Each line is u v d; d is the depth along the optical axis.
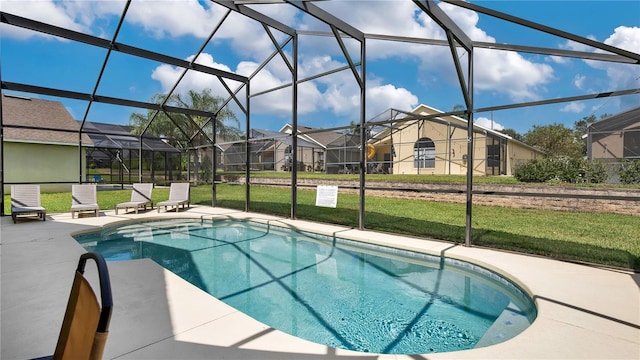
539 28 4.46
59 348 1.43
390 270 5.41
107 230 7.93
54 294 3.64
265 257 6.17
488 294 4.39
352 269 5.47
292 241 7.45
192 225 9.16
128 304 3.38
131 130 20.89
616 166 10.06
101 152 19.70
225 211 10.47
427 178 16.03
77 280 1.47
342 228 7.59
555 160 11.60
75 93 9.39
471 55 5.77
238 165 22.09
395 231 7.33
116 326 2.90
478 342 3.17
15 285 3.89
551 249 5.61
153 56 8.57
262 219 8.90
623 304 3.42
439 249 5.63
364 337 3.29
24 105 16.56
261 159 25.39
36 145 14.98
